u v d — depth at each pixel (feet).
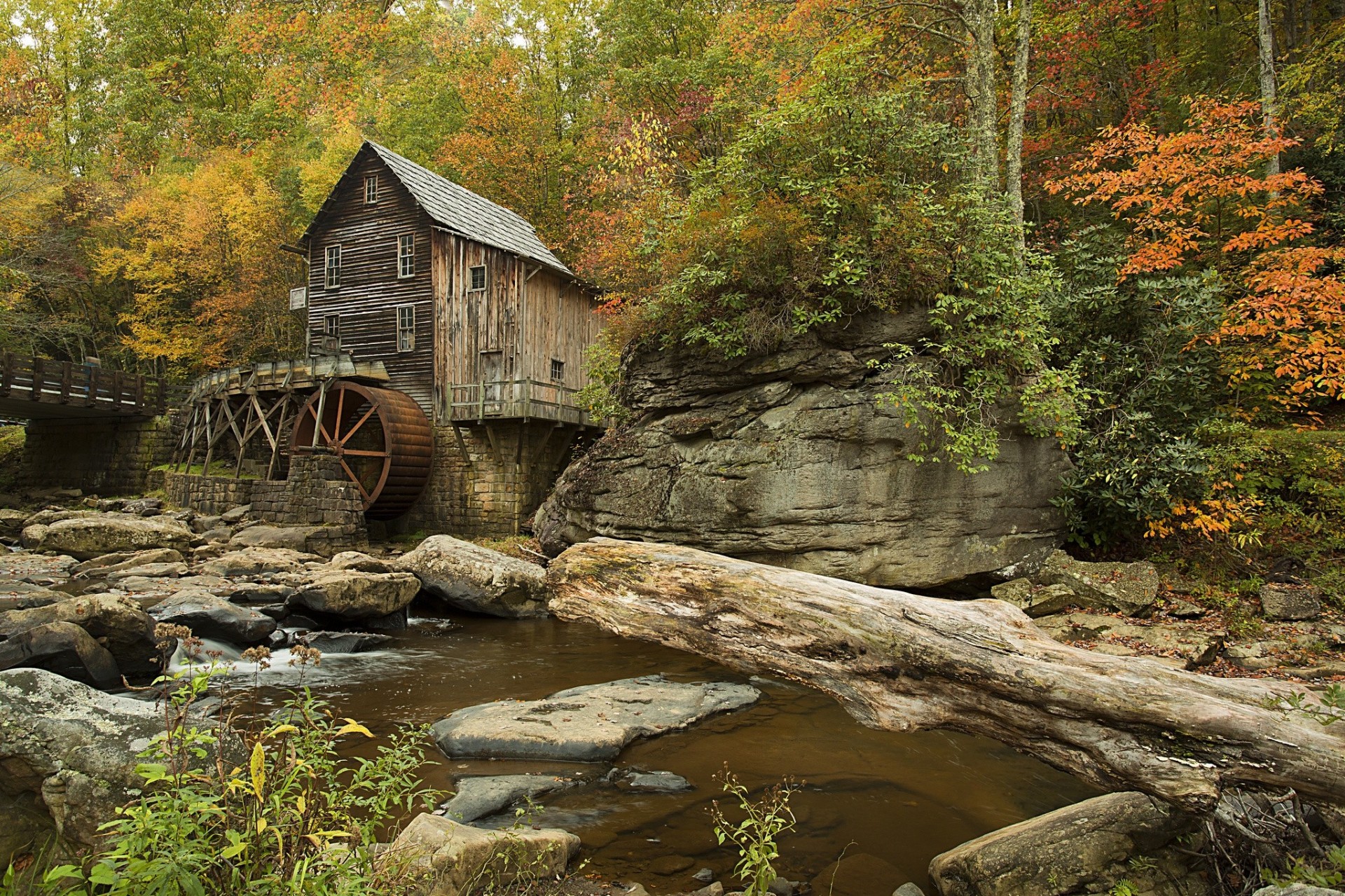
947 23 46.55
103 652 22.85
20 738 9.87
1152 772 10.91
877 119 29.78
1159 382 30.40
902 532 28.19
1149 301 31.91
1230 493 29.14
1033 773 17.08
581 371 72.95
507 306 64.13
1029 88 49.73
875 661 13.65
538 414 57.52
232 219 91.15
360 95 110.01
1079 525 31.01
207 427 70.95
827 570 28.30
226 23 127.24
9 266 92.58
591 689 22.89
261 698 23.06
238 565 40.50
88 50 127.54
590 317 74.64
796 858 13.29
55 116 125.59
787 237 28.71
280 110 115.44
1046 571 28.86
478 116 88.38
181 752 8.20
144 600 31.17
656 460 32.48
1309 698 11.48
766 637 15.12
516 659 29.30
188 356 97.60
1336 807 10.04
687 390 31.89
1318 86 42.55
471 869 11.30
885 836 14.15
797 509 28.48
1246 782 10.34
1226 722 10.45
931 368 28.07
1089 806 12.41
